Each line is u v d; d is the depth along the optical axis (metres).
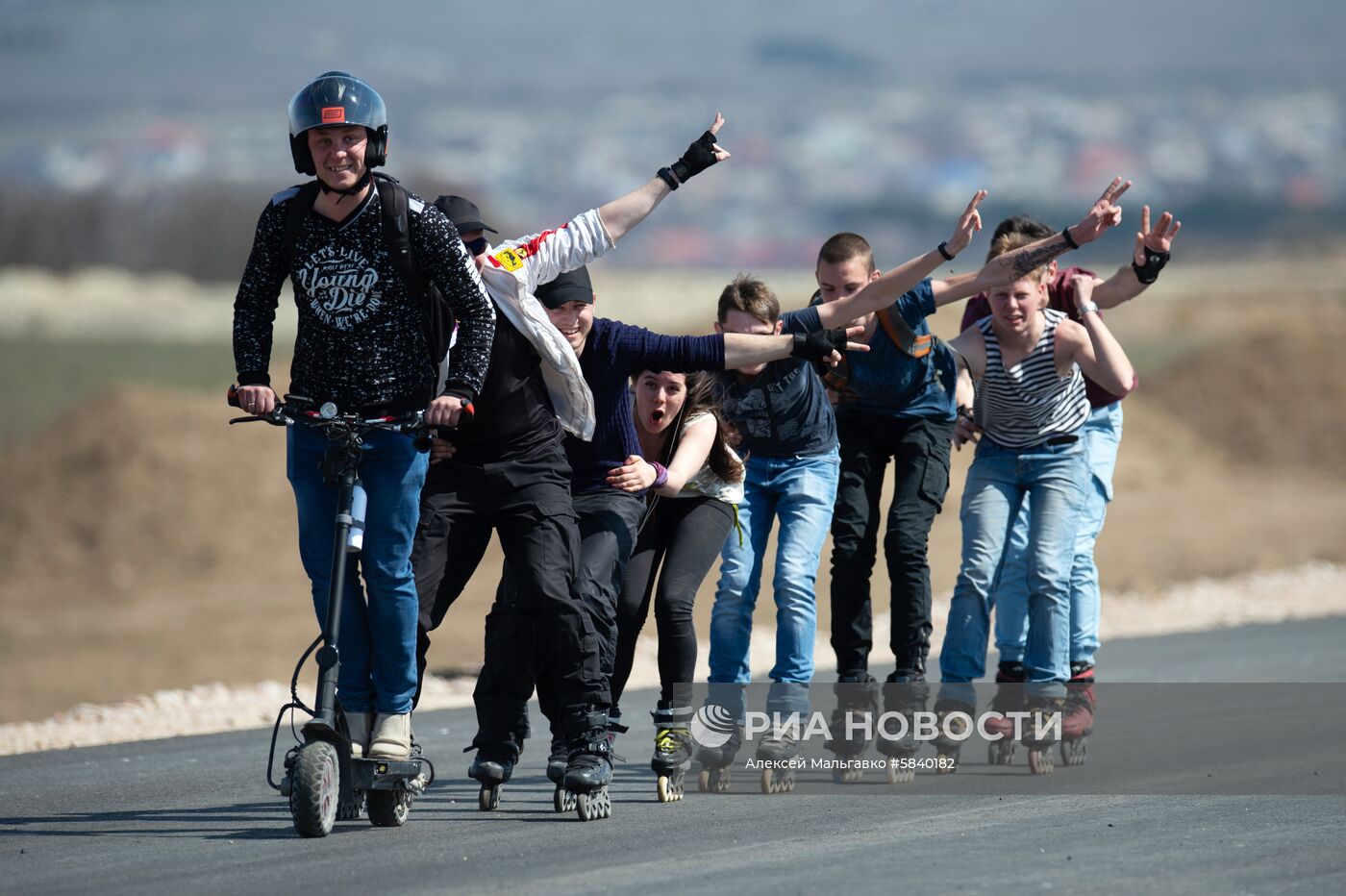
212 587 78.62
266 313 20.47
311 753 20.39
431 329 20.48
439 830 21.25
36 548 83.06
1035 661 26.84
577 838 20.59
